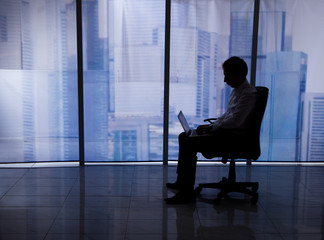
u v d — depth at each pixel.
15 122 4.68
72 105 4.74
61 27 4.57
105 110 4.77
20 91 4.62
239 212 3.25
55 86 4.68
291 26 4.66
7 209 3.26
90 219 3.05
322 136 4.88
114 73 4.70
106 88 4.72
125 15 4.59
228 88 4.78
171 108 4.80
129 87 4.74
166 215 3.15
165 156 4.88
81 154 4.82
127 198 3.57
